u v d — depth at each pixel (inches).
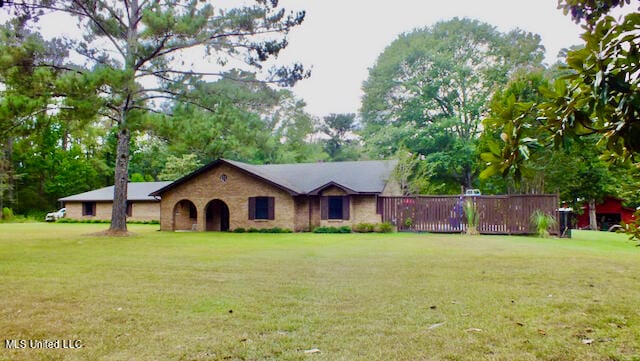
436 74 1315.2
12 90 548.7
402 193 941.8
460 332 153.3
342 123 1985.7
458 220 733.3
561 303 195.9
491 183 1075.9
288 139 1626.5
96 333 154.7
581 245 487.8
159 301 203.5
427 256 378.3
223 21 635.5
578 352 133.3
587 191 919.7
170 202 900.0
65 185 1540.4
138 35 609.9
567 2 95.7
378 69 1492.4
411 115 1358.3
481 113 1259.8
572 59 76.0
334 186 817.5
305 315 177.3
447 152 1244.5
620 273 279.3
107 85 542.9
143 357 130.7
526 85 733.9
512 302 198.2
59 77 539.5
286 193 831.1
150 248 464.1
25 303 200.1
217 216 948.0
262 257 377.4
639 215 118.2
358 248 459.8
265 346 139.9
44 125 562.6
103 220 1240.2
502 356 130.0
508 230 689.6
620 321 166.7
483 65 1328.7
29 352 135.3
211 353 134.0
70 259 363.9
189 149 635.5
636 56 67.8
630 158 98.7
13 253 410.0
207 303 199.0
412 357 129.4
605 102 68.5
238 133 629.9
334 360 127.4
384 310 184.7
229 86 661.9
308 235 703.1
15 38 549.6
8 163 1360.7
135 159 1726.1
